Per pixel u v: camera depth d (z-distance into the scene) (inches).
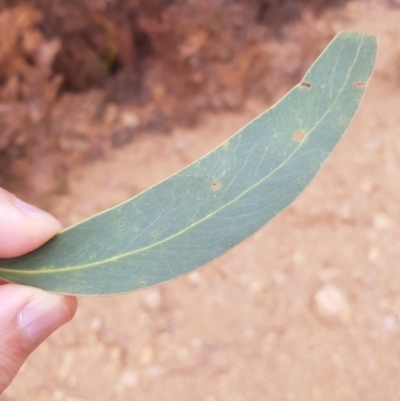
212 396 11.7
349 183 15.3
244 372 12.0
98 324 13.1
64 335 12.9
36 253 5.4
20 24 14.2
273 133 4.8
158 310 13.2
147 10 17.6
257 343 12.4
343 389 11.5
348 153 16.2
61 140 15.9
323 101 4.8
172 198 5.0
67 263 5.3
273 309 12.9
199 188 4.9
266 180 4.8
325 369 11.9
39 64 14.5
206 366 12.2
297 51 19.0
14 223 5.9
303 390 11.6
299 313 12.8
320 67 4.8
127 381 12.1
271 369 12.0
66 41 16.8
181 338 12.7
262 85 18.3
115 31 17.5
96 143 16.9
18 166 15.0
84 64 17.3
